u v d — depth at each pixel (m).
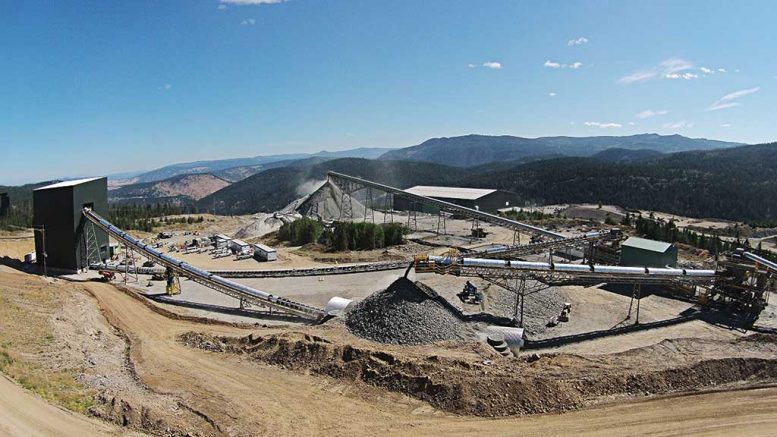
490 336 50.22
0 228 121.25
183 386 38.44
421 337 49.56
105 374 38.50
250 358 44.31
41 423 27.70
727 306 63.72
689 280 62.53
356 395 37.16
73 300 57.69
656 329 56.50
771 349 45.69
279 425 32.81
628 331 55.91
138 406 31.78
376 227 108.88
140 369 41.78
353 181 144.12
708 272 63.41
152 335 52.06
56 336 43.47
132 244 74.94
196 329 54.88
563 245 81.31
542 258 95.19
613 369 40.06
